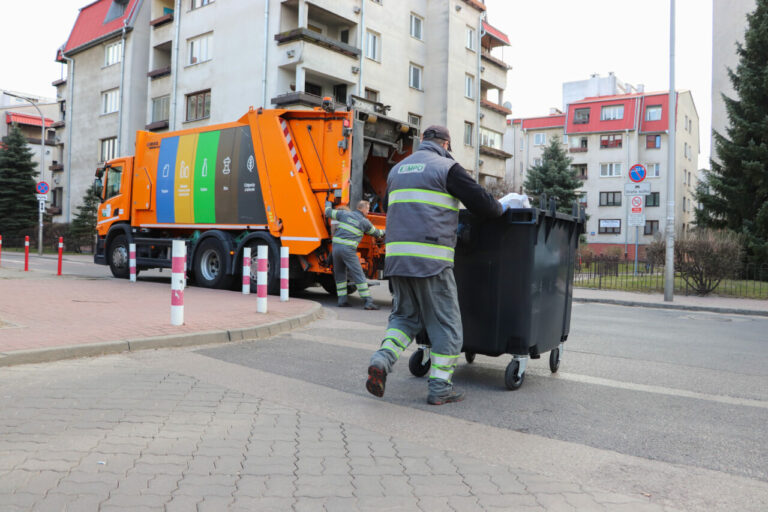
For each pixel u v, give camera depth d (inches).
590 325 367.6
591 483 116.6
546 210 193.8
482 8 1267.2
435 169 165.5
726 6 1201.4
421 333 199.3
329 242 425.7
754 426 159.2
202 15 1069.1
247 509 99.7
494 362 240.2
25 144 1518.2
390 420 155.1
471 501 106.0
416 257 164.6
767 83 824.3
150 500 101.7
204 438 134.9
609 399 184.1
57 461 117.9
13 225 1453.0
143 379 187.3
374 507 102.2
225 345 253.0
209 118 1058.1
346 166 412.5
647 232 1975.9
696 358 260.5
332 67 963.3
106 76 1350.9
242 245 462.9
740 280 636.7
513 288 191.0
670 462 130.0
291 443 133.8
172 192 511.5
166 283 535.2
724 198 874.8
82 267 772.0
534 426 153.9
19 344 213.0
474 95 1269.7
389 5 1092.5
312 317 337.7
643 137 1995.6
